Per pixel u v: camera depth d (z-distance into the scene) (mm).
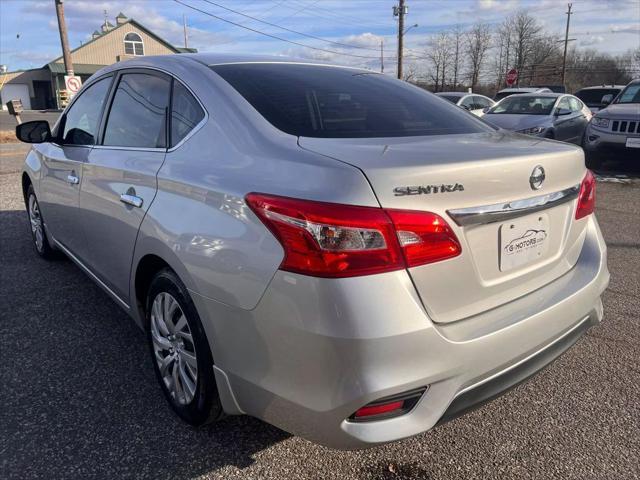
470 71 60781
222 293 1990
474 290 1967
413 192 1770
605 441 2461
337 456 2344
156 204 2408
